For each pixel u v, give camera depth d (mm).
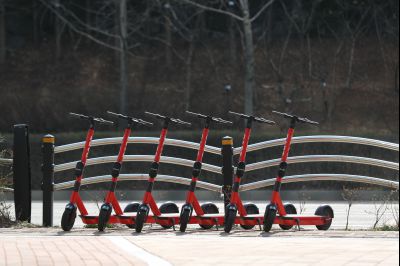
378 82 111000
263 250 22250
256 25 124562
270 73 112625
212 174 64875
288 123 97438
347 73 113375
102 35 125000
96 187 64750
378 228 30422
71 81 114438
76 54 121750
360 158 32562
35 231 28312
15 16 128750
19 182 31422
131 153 66312
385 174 64500
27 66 118750
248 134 27656
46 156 31188
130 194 60094
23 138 31406
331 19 122000
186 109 97812
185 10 109875
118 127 97812
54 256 21172
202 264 19484
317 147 65312
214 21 126625
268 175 64500
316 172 64375
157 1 97375
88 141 28766
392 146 32719
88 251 22219
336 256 20844
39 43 125438
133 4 119250
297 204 49125
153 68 116188
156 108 99750
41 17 126000
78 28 127500
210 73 112562
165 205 30156
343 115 102688
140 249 22656
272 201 27641
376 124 101000
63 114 101250
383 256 20781
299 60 115062
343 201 53500
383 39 119375
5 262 20062
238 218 28125
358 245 23438
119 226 30766
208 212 29953
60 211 43312
